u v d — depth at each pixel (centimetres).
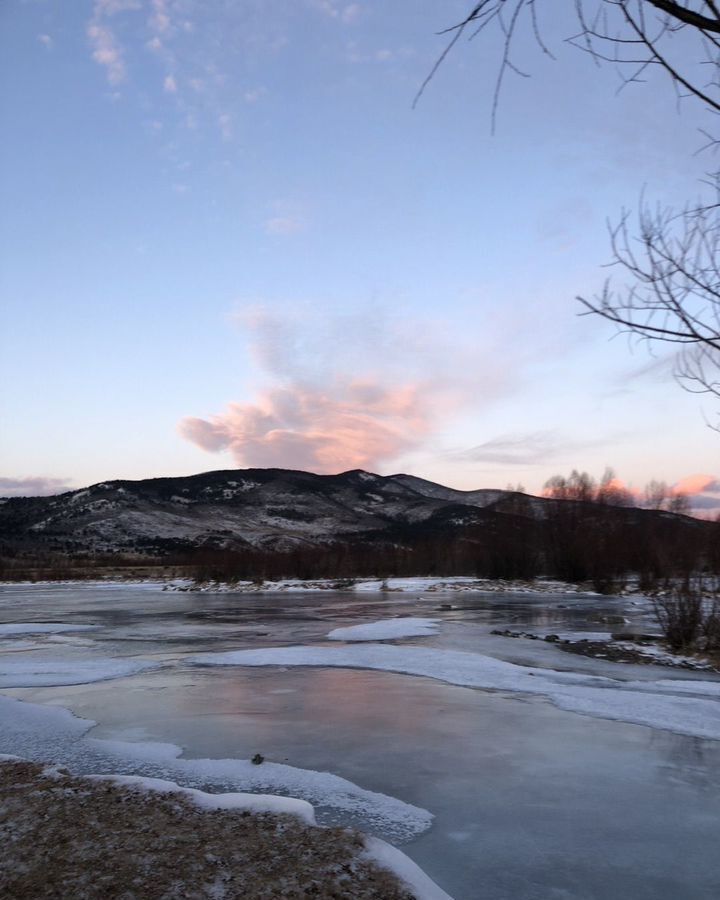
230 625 2583
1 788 733
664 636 2181
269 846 589
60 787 738
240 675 1505
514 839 639
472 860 596
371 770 834
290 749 923
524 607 3378
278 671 1552
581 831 657
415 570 6381
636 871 577
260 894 502
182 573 7050
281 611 3209
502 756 890
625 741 962
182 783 784
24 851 571
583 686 1364
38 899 490
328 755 895
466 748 927
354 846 595
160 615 3066
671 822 678
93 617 3003
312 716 1112
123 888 507
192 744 948
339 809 707
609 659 1753
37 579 7044
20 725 1059
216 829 624
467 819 685
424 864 589
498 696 1272
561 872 575
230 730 1023
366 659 1691
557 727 1038
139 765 850
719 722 1066
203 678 1472
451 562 6419
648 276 309
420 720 1083
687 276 305
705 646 1878
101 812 662
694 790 766
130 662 1688
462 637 2166
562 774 820
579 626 2506
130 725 1059
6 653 1889
